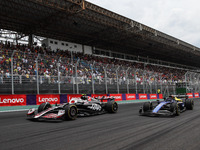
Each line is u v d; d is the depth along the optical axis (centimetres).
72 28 2505
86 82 1694
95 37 2881
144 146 398
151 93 2338
